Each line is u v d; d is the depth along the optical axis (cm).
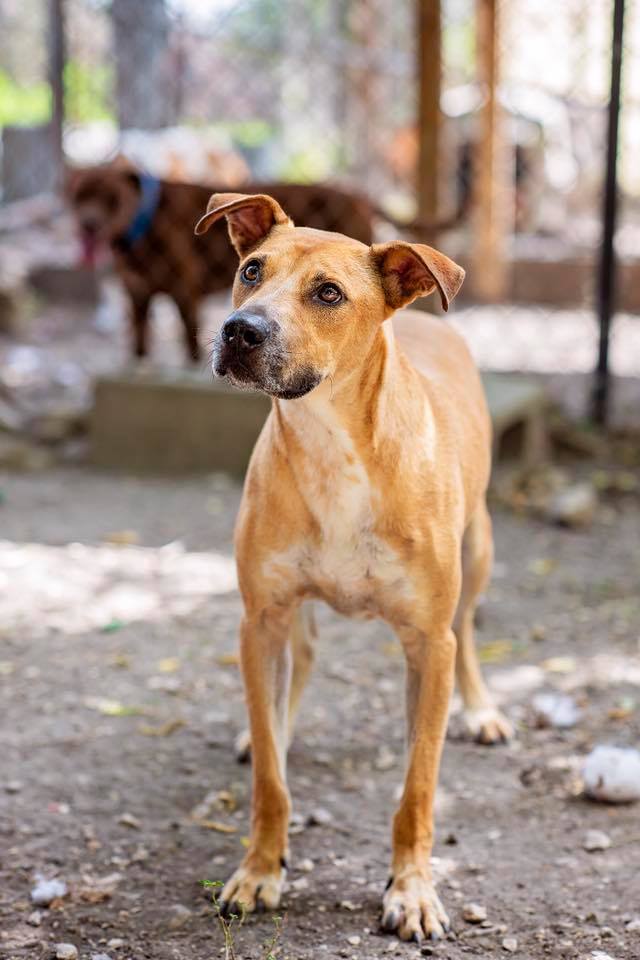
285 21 1170
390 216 685
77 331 934
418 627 266
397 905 256
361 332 251
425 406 271
